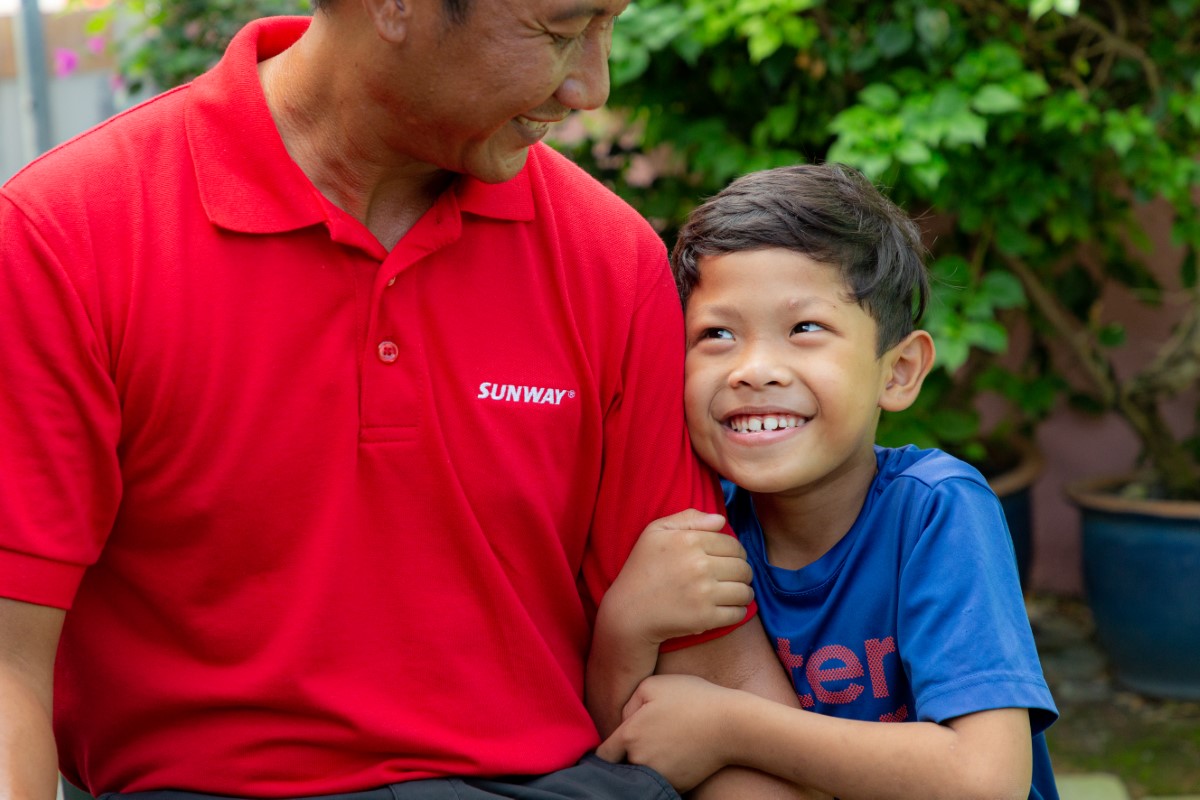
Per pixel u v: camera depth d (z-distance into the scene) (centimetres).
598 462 144
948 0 287
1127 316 362
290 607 129
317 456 128
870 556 150
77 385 121
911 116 273
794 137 309
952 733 133
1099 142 302
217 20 352
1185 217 321
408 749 131
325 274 128
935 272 281
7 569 120
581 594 153
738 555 147
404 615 132
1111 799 271
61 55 377
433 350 133
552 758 137
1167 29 311
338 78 126
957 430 322
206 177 127
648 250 149
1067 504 379
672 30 281
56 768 121
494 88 118
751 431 147
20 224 121
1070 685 327
